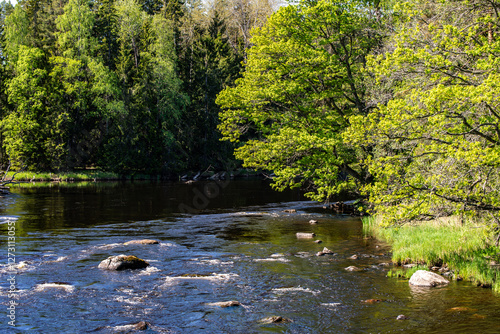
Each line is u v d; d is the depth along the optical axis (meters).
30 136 53.56
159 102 57.66
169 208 26.92
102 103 55.09
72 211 24.83
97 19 63.75
